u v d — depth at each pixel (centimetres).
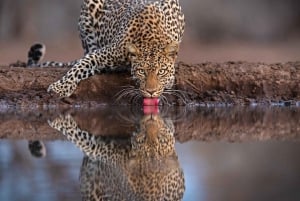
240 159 1286
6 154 1309
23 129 1577
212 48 4275
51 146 1390
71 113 1814
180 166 1234
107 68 1947
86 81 1955
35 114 1798
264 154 1327
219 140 1466
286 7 4872
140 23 1903
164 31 1923
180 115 1794
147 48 1855
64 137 1483
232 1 4747
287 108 1947
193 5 4653
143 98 1875
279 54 4016
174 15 2009
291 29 4825
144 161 1262
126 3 2028
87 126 1614
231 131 1569
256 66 2075
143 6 1947
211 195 1064
